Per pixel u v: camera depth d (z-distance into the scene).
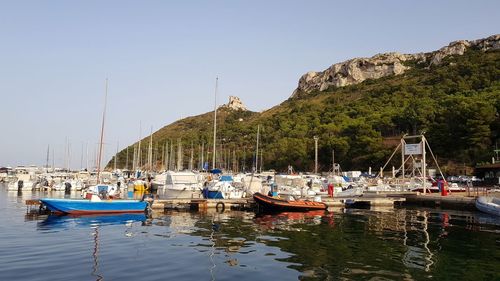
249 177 51.62
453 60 177.62
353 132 115.50
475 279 12.81
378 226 25.38
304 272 13.56
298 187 48.16
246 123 181.75
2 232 22.08
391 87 163.25
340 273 13.44
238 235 21.45
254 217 30.33
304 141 123.25
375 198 42.50
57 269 13.63
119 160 136.12
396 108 129.00
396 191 52.94
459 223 27.25
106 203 31.44
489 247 18.19
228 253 16.61
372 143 101.00
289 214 32.88
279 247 17.97
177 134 171.75
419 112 109.69
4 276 12.66
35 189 60.72
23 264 14.33
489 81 124.06
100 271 13.43
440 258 15.77
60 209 30.16
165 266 14.26
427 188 51.00
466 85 129.12
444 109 101.94
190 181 44.50
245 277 12.91
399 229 24.06
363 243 19.03
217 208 36.00
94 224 25.66
